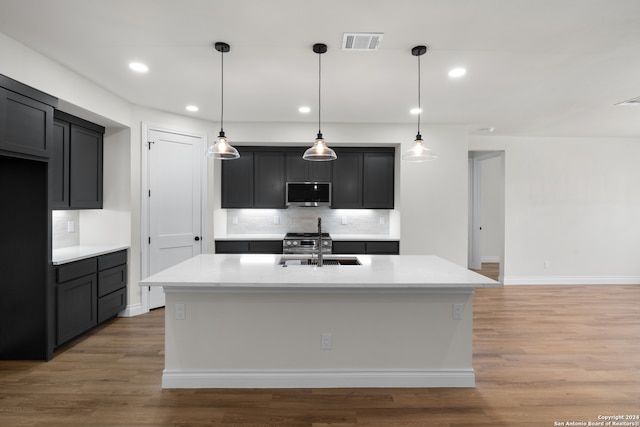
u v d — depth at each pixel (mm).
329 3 1985
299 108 4094
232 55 2666
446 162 4816
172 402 2258
